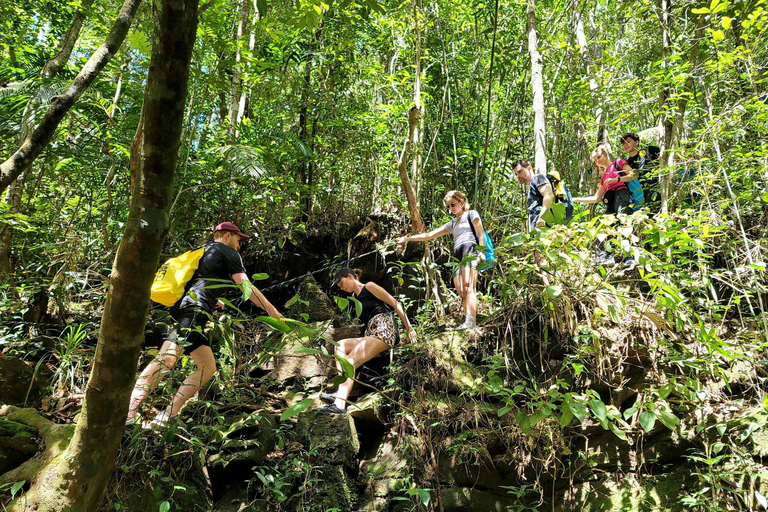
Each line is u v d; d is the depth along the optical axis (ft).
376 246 17.03
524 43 19.54
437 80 19.75
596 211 16.37
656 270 10.01
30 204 16.02
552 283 10.02
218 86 15.79
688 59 14.35
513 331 12.07
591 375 11.10
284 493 10.14
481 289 15.25
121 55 17.46
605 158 14.02
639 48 18.94
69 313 14.43
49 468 7.72
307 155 17.04
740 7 12.66
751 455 9.32
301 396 12.63
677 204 12.69
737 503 9.13
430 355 12.08
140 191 6.02
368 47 21.42
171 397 10.00
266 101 21.04
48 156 14.61
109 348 6.46
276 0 16.33
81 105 14.39
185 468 9.86
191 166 15.52
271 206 17.75
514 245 9.21
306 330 6.46
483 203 17.26
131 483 8.96
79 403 10.65
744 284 11.21
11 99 13.41
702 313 11.43
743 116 12.37
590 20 20.99
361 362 11.71
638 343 11.02
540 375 11.59
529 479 10.55
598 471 10.50
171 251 15.70
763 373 10.30
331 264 17.48
